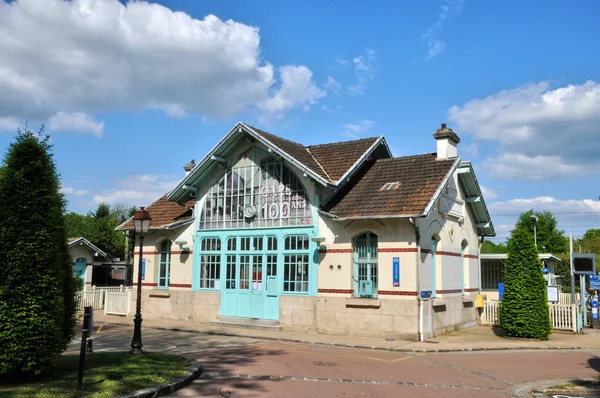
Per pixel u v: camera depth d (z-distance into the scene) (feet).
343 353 48.24
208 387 33.50
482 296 73.41
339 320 59.26
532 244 61.11
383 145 73.67
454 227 67.97
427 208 54.60
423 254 58.08
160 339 55.77
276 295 64.34
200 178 71.72
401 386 34.81
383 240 57.88
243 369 39.24
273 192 66.33
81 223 156.56
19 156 33.60
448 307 63.67
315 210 62.64
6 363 30.58
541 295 59.57
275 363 41.98
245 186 68.64
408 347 51.39
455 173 68.03
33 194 33.09
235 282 67.87
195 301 70.54
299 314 62.13
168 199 72.74
